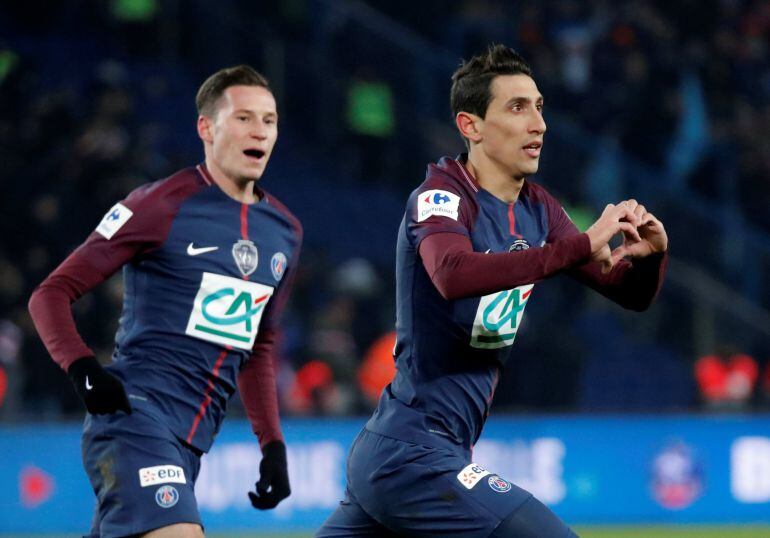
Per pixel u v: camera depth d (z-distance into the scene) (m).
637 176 51.12
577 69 54.38
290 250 17.20
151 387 16.05
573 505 39.44
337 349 39.84
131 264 16.45
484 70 15.63
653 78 53.81
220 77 16.80
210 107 16.77
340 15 55.72
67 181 44.03
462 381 15.68
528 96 15.55
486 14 54.97
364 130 51.62
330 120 55.16
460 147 53.84
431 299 15.51
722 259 50.19
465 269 14.15
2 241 42.09
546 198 16.53
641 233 15.32
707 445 40.47
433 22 57.91
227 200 16.70
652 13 58.28
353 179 54.84
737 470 40.59
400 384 15.83
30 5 55.06
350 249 52.50
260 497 17.16
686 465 40.28
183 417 16.19
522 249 15.44
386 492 15.43
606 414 40.03
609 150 51.53
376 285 46.03
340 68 55.38
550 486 39.25
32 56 53.38
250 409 17.44
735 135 55.44
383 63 55.16
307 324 44.00
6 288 40.09
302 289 45.03
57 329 15.43
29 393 37.62
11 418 37.25
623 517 39.72
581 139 51.41
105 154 44.03
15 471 35.28
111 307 37.88
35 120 46.19
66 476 35.59
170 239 16.23
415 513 15.26
